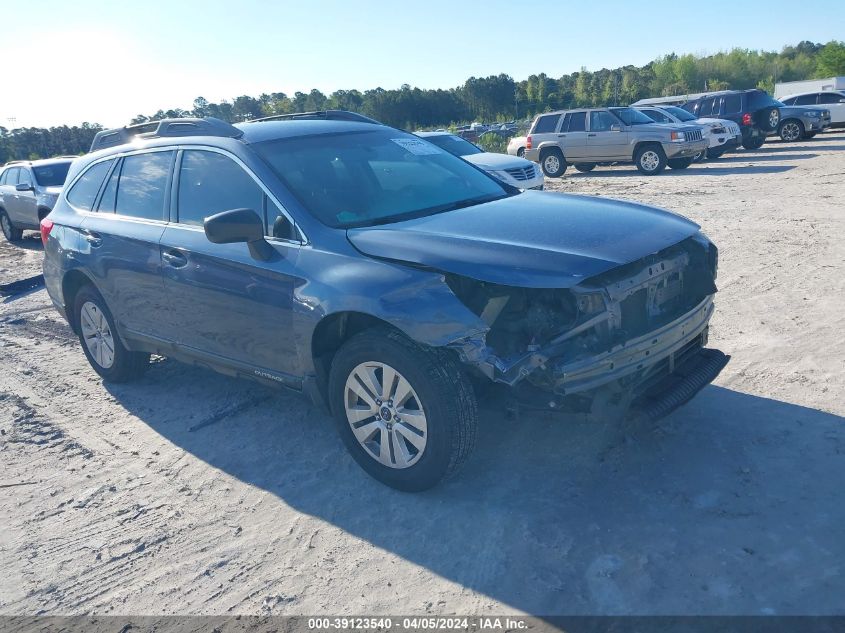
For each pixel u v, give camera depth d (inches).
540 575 121.2
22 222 584.7
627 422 169.2
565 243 138.9
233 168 176.2
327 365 160.2
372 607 118.6
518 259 133.4
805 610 107.3
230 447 182.4
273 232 163.6
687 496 138.8
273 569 131.5
